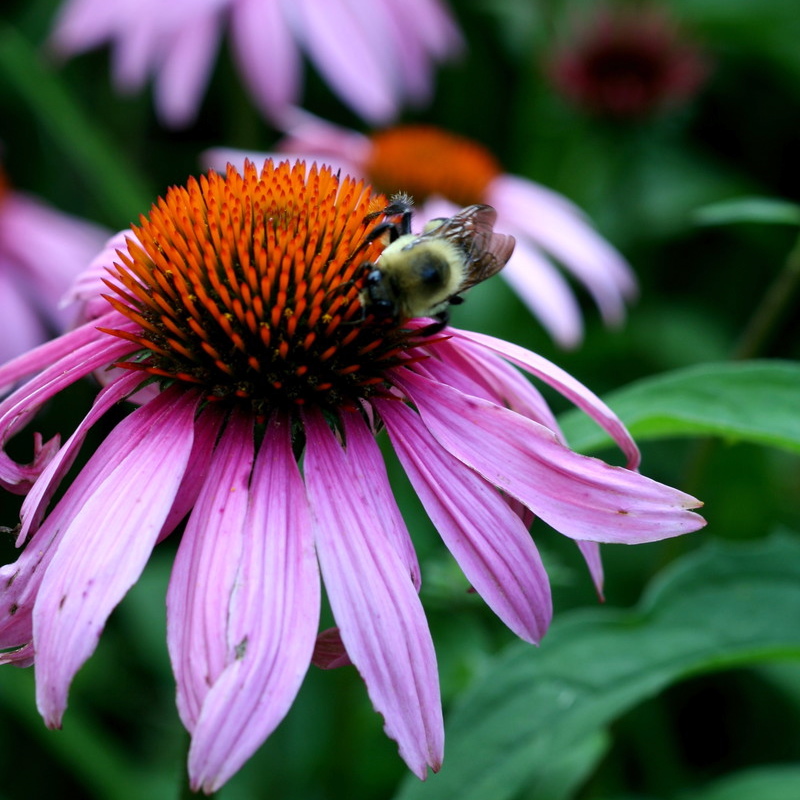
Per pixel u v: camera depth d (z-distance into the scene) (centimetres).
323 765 44
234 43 54
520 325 56
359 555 33
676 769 44
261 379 35
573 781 39
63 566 33
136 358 35
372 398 35
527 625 34
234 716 32
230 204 35
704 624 37
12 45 53
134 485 33
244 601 33
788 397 37
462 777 36
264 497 34
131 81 55
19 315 56
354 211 35
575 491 34
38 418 48
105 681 46
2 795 45
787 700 46
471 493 34
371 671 33
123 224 56
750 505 48
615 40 56
